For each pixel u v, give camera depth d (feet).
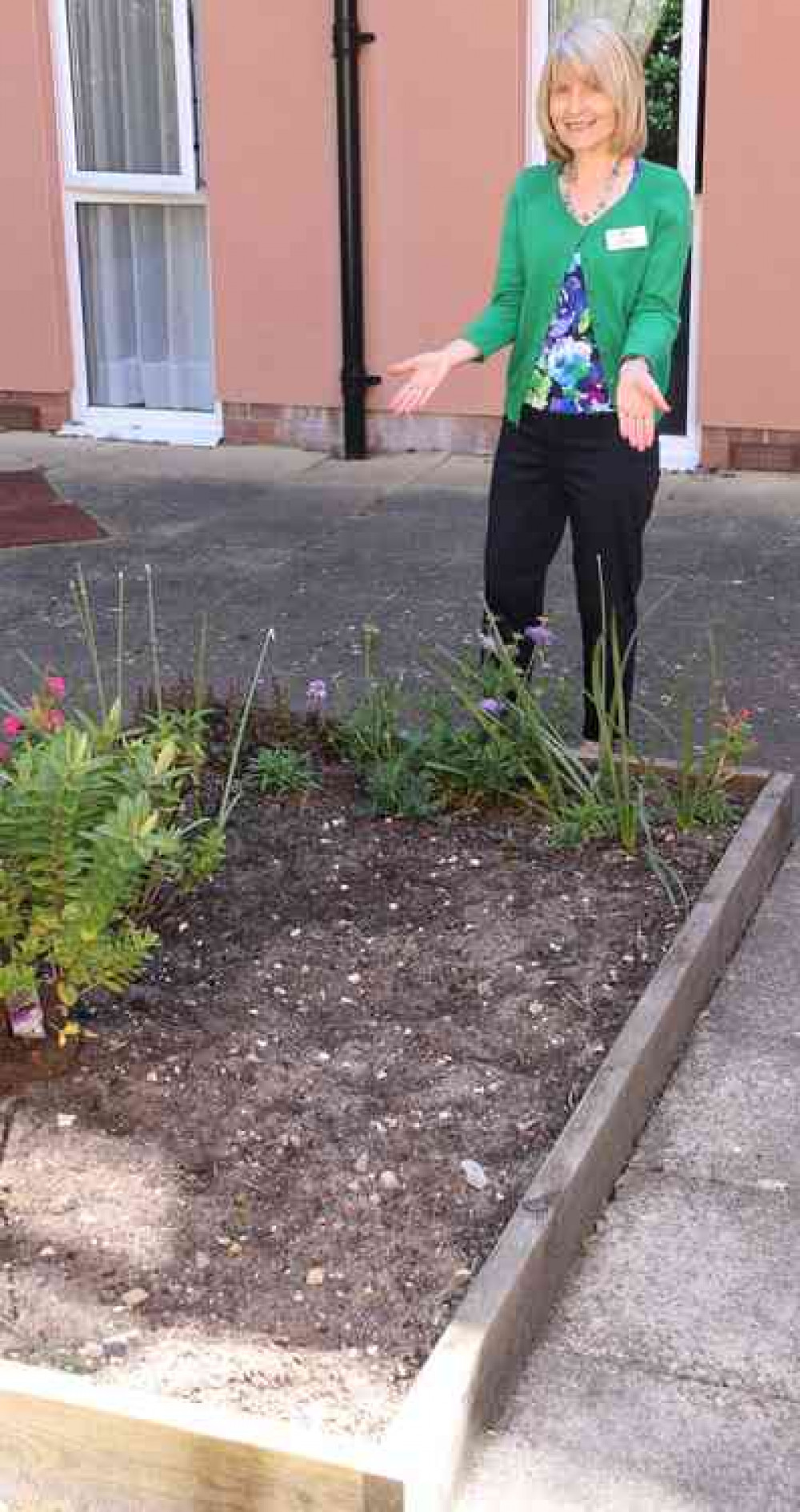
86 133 30.48
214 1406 9.09
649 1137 11.66
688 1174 11.27
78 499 27.55
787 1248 10.57
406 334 28.89
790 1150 11.47
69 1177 10.77
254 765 15.78
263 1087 11.60
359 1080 11.70
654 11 26.48
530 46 27.02
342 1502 8.35
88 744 11.97
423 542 24.84
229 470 29.07
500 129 27.30
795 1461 9.04
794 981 13.48
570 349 15.12
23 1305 9.80
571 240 14.88
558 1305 10.19
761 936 14.16
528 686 16.42
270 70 28.22
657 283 14.78
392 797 15.14
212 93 28.71
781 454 27.43
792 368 26.84
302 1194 10.62
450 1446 8.72
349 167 27.91
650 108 26.96
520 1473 9.00
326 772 16.05
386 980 12.84
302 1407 9.07
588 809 14.69
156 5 29.37
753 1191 11.09
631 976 12.83
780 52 25.48
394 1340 9.52
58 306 31.14
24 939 11.75
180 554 24.58
